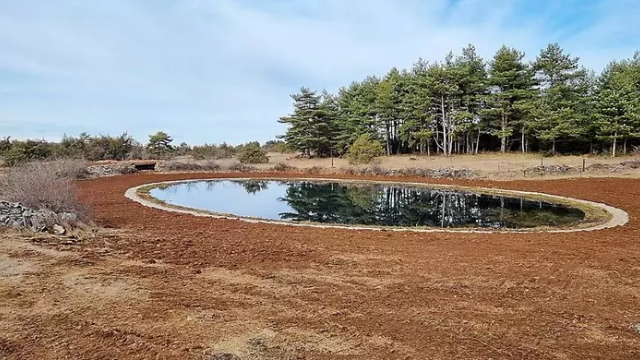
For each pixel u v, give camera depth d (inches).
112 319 171.9
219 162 1232.2
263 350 148.3
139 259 264.5
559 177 850.8
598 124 1138.7
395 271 250.7
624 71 1264.8
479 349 152.2
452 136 1412.4
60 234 318.7
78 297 195.3
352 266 260.8
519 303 199.3
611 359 146.4
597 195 631.8
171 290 208.5
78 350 145.7
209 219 441.4
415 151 1667.1
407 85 1561.3
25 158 1015.0
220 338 157.0
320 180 949.2
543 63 1263.5
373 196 730.8
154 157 1503.4
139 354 143.9
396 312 185.8
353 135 1584.6
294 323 171.8
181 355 143.8
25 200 353.1
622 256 293.0
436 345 154.7
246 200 675.4
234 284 220.7
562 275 245.3
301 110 1652.3
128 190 693.3
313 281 228.8
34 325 164.6
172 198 679.1
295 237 353.4
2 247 273.7
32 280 215.9
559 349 153.3
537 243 338.6
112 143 1427.2
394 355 146.6
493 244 334.0
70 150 1235.9
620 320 180.5
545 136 1192.8
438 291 214.8
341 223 471.5
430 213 552.7
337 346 152.5
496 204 618.8
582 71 1245.1
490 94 1374.3
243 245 315.0
